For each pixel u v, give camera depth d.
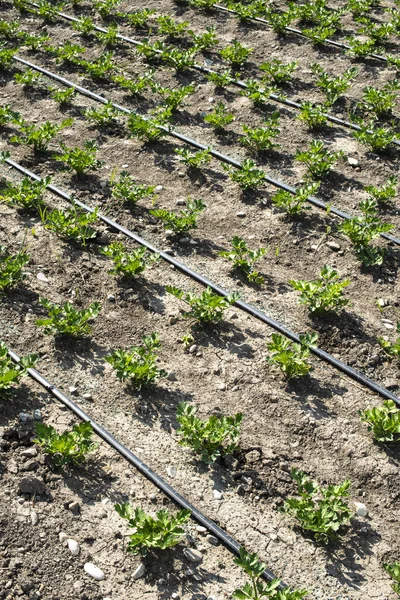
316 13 4.18
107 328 2.51
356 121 3.29
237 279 2.67
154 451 2.25
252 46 3.93
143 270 2.63
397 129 3.28
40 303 2.55
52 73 3.59
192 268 2.69
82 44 3.93
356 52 3.74
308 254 2.76
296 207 2.84
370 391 2.41
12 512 2.11
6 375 2.27
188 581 2.05
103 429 2.27
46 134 3.06
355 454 2.28
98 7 4.22
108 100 3.37
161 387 2.38
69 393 2.35
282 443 2.29
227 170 2.99
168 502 2.17
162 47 3.78
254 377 2.42
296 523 2.16
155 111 3.28
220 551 2.11
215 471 2.23
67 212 2.82
